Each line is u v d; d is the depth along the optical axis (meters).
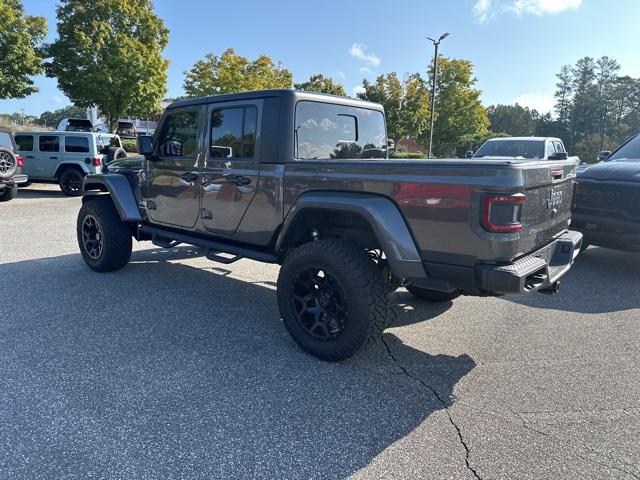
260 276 5.51
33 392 2.79
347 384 3.00
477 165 2.63
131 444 2.33
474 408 2.76
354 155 4.32
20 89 18.69
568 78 96.19
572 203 3.77
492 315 4.36
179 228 4.57
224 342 3.58
